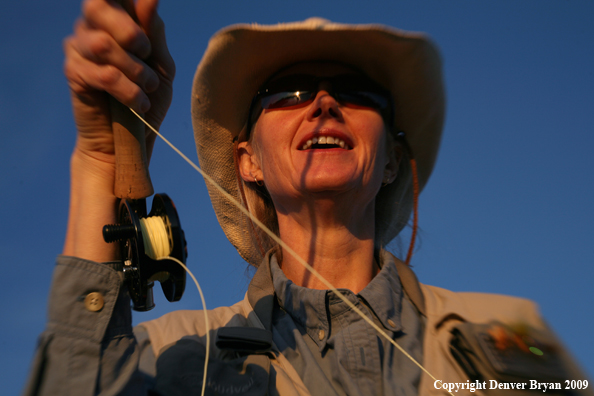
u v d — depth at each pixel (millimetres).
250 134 2805
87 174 1940
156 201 2025
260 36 2441
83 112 1876
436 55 2557
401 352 1963
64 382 1625
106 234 1752
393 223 2912
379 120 2402
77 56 1804
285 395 1816
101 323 1727
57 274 1763
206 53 2578
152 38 1954
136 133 1879
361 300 2135
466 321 2148
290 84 2400
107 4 1748
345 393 1834
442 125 2887
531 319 2203
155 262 1823
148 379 1875
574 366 1970
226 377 1842
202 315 2240
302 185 2209
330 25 2359
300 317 2119
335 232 2326
